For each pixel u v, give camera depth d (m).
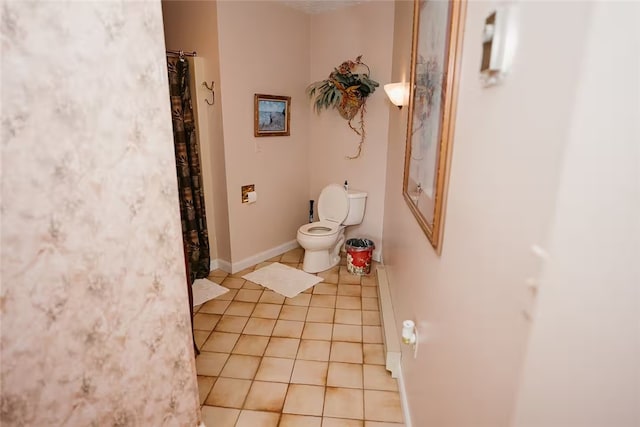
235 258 3.16
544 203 0.48
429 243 1.27
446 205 1.03
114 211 1.07
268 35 3.03
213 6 2.61
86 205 1.00
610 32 0.40
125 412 1.19
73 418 1.05
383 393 1.79
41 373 0.97
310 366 1.98
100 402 1.11
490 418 0.67
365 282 3.02
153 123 1.13
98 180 1.02
